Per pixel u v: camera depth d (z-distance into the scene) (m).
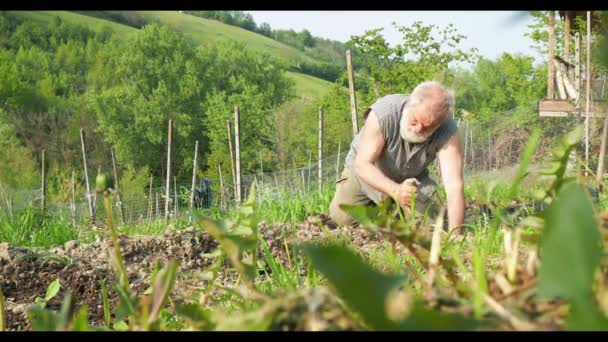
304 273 2.57
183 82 53.50
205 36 93.31
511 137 10.35
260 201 8.33
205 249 5.14
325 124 33.16
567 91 14.76
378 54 23.89
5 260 4.39
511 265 0.63
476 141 10.60
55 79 61.41
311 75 87.88
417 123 4.07
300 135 39.25
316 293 0.48
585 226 0.39
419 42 23.14
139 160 52.25
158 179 52.84
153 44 54.88
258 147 50.25
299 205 7.86
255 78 56.16
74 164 47.66
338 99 28.78
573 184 0.41
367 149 4.37
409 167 4.41
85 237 7.50
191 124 52.91
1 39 72.56
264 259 4.32
